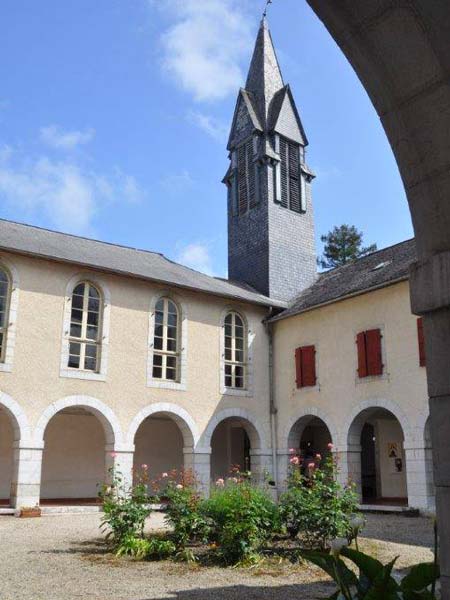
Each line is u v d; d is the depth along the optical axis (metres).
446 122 3.03
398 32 3.06
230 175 23.05
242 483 9.66
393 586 2.74
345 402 15.83
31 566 7.14
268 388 18.41
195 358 17.06
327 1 3.18
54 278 14.96
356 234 41.19
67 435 17.41
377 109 3.31
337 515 7.93
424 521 12.21
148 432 19.16
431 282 3.09
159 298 16.86
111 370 15.43
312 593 5.82
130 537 8.20
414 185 3.22
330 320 16.86
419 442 13.69
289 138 22.61
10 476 16.09
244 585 6.15
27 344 14.20
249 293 19.42
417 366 14.06
